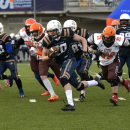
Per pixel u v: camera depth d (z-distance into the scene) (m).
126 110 17.02
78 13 72.62
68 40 16.27
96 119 14.89
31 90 25.50
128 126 13.56
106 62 18.59
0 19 76.12
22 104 19.08
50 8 72.50
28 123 14.17
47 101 20.19
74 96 22.36
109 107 17.92
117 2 72.00
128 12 43.19
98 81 19.64
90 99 20.84
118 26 25.08
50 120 14.75
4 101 20.19
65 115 15.82
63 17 76.12
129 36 24.80
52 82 31.11
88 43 18.14
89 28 77.56
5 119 14.99
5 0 71.94
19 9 72.00
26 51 66.12
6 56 21.53
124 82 20.42
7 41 21.08
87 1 72.50
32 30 19.41
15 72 21.67
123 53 25.19
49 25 15.69
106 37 17.17
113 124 13.91
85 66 20.30
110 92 23.94
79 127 13.41
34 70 22.20
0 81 31.98
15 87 27.47
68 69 16.22
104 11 71.50
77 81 17.14
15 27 76.56
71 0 72.56
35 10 72.19
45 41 16.11
